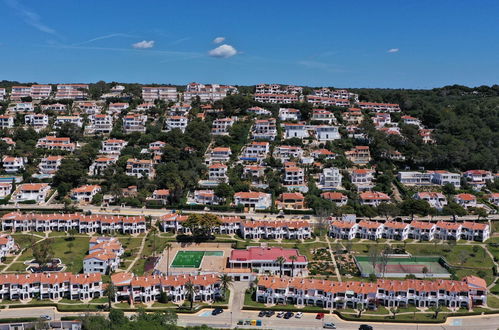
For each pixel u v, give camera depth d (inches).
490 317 6333.7
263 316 6314.0
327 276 7367.1
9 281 6702.8
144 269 7598.4
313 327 6018.7
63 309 6363.2
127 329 5442.9
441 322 6161.4
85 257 7465.6
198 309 6456.7
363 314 6373.0
